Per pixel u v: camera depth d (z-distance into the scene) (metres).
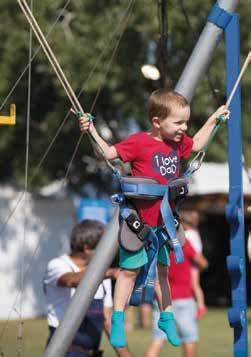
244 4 41.94
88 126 12.09
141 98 41.59
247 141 46.41
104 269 14.29
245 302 14.60
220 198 48.12
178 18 37.19
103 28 40.34
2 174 48.31
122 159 12.14
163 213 12.05
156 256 12.33
